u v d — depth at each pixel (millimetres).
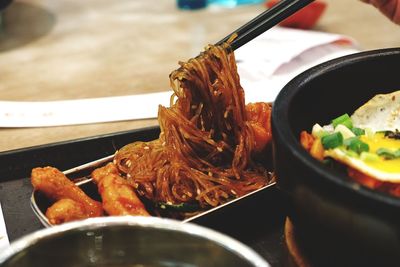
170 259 385
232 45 488
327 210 375
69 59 781
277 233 470
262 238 467
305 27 847
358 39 838
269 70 708
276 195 476
